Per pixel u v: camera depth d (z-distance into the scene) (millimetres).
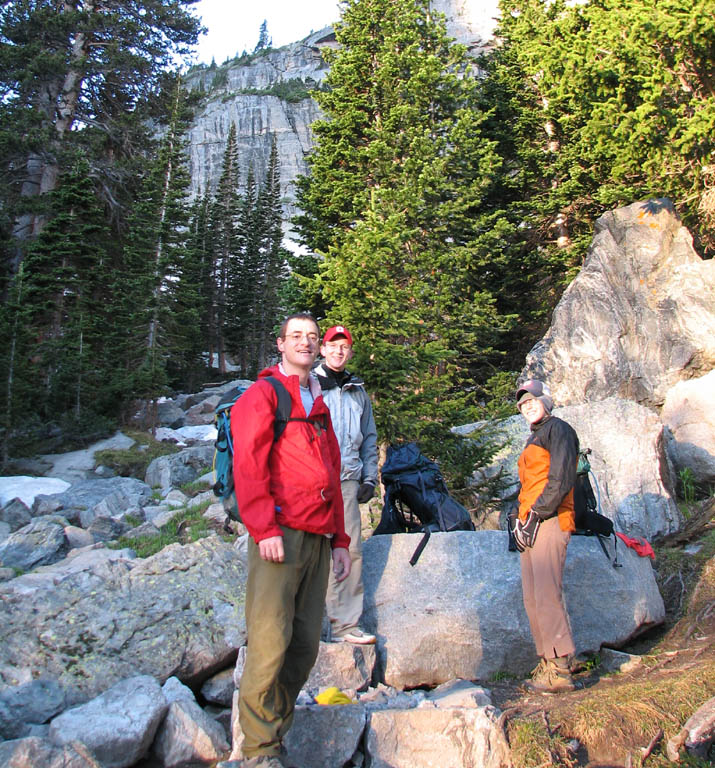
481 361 18188
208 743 3635
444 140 15844
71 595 4738
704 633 4805
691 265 12797
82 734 3457
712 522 6734
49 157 23922
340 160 17516
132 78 27562
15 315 17453
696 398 9453
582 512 4578
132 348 22906
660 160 12195
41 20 24984
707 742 3371
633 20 11922
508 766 3252
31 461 17250
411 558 4953
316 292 13648
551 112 18375
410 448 5785
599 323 12797
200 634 4504
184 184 24594
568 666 4160
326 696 3803
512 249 17094
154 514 10445
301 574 2918
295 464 2959
